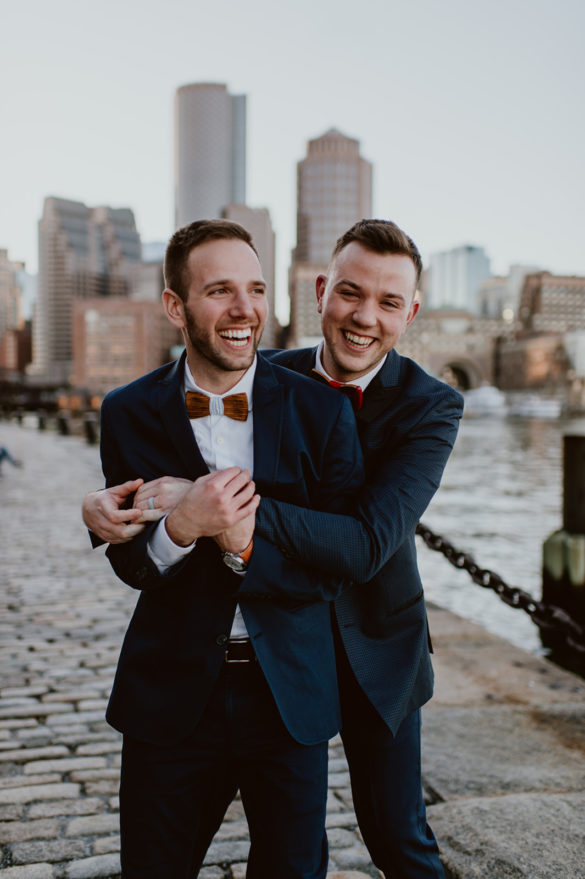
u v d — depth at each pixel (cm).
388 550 155
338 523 150
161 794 151
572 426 6175
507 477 2050
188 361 157
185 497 139
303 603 156
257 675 152
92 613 537
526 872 220
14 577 654
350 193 19312
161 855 152
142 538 146
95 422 2570
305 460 156
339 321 177
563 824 246
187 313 148
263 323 152
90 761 305
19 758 308
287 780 152
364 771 176
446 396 181
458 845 235
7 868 230
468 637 475
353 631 172
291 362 205
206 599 150
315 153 19538
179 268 148
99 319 15988
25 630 493
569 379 12388
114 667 422
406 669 174
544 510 1407
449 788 276
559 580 577
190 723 148
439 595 800
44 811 265
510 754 304
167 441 156
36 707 363
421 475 167
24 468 1738
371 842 180
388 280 173
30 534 881
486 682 390
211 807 165
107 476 166
